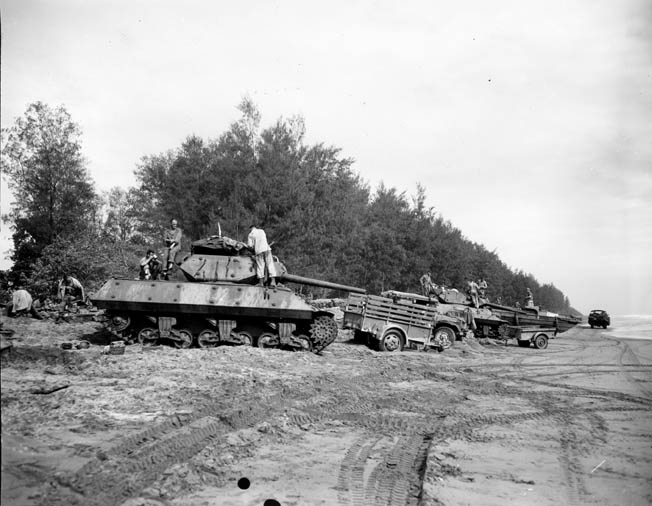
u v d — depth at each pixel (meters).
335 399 11.34
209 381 11.47
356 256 44.72
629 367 19.38
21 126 27.98
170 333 16.17
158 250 36.44
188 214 38.66
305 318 16.67
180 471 6.66
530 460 8.19
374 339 21.11
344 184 40.97
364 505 6.29
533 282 84.00
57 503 5.39
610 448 8.87
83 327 19.19
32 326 18.80
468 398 12.69
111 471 6.33
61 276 26.16
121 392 9.87
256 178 36.22
